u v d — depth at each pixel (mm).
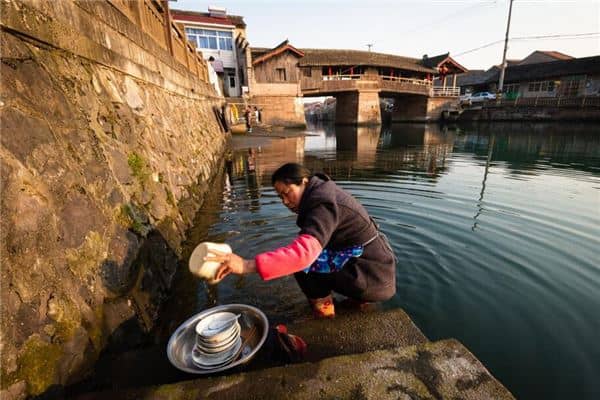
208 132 9992
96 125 2652
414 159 10969
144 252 2580
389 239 3908
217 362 1691
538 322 2422
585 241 3822
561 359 2059
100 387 1630
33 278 1472
